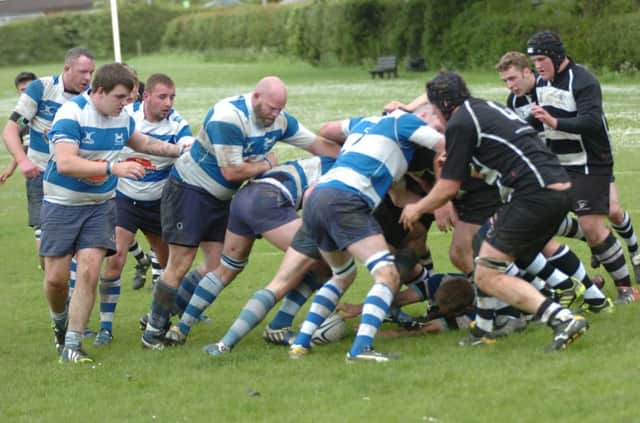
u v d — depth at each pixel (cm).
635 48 10488
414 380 1769
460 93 1909
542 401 1593
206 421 1644
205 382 1880
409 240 2245
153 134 2462
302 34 16412
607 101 8231
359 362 1922
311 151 2258
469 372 1792
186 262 2253
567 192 1852
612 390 1622
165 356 2139
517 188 1856
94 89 2073
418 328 2233
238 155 2122
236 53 19000
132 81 2075
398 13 14262
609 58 10806
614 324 2086
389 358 1922
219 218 2266
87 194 2127
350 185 1930
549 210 1839
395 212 2177
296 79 13400
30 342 2430
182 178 2227
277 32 18450
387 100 9075
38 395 1892
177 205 2231
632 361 1778
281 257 3359
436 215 2164
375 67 13938
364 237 1922
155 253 2741
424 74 12975
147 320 2417
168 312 2250
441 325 2211
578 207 2328
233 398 1756
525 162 1842
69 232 2147
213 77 14112
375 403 1656
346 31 15250
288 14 18125
